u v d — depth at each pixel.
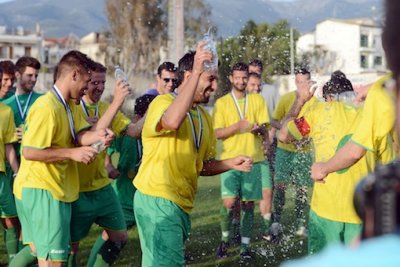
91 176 5.22
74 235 5.32
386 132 3.77
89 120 5.27
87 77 4.66
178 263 4.29
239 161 4.59
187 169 4.35
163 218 4.27
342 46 36.97
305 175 7.80
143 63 45.00
